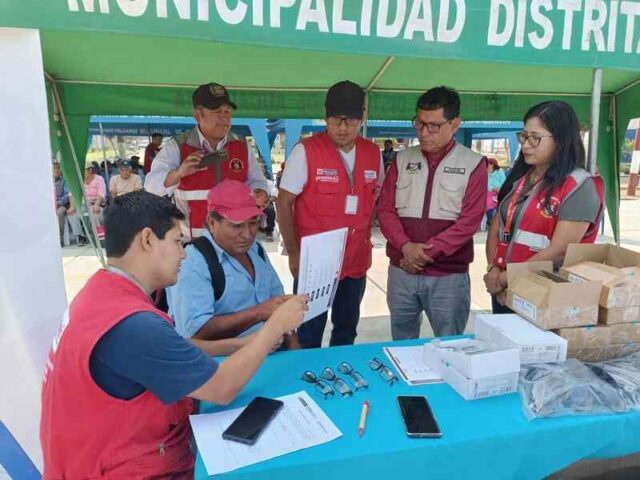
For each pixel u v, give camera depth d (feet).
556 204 6.04
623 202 49.88
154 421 3.73
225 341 4.91
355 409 4.07
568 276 5.14
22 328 5.01
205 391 3.61
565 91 13.73
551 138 5.99
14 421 5.15
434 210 7.48
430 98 6.91
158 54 9.91
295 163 7.60
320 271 5.14
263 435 3.67
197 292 5.19
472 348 4.42
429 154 7.53
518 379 4.30
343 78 12.18
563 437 3.83
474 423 3.84
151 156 17.92
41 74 4.71
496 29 4.99
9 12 4.06
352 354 5.20
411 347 5.38
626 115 13.32
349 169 7.72
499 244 6.98
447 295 7.78
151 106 12.76
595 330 4.62
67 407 3.48
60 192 25.26
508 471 3.77
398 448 3.52
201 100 8.27
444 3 4.83
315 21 4.58
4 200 4.78
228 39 4.42
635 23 5.32
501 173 31.45
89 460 3.63
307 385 4.50
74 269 19.86
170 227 3.82
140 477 3.72
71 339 3.39
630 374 4.36
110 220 3.75
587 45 5.23
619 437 3.97
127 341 3.33
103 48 9.39
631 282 4.65
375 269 19.47
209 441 3.61
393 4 4.72
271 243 25.91
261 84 12.81
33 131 4.77
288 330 4.31
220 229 5.39
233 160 8.96
